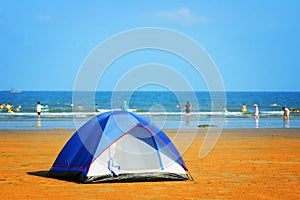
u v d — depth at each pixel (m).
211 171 14.83
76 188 11.59
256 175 14.01
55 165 13.49
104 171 12.38
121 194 10.87
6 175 13.71
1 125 36.88
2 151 20.14
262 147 22.58
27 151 20.22
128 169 12.55
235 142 25.16
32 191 11.20
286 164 16.56
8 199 10.24
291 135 29.67
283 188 11.83
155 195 10.79
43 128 34.00
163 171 12.80
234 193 11.11
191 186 12.03
